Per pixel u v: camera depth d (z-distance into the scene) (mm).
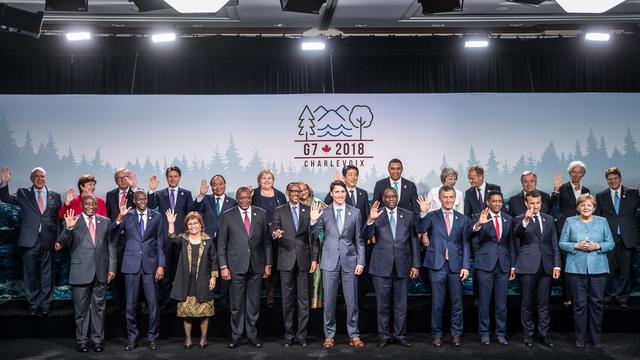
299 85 8188
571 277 6375
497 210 6457
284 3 6441
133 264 6410
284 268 6469
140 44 7992
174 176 7348
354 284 6402
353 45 7973
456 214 6480
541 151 7828
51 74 8086
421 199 6828
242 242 6422
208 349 6363
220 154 7836
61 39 7988
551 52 8125
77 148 7766
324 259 6402
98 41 7996
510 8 7441
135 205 6816
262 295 7551
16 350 6367
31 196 7090
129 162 7797
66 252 7465
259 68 8188
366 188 7820
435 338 6410
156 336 6469
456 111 7867
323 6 7320
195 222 6375
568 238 6422
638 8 7461
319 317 7012
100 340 6355
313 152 7836
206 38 8008
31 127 7746
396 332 6445
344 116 7859
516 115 7863
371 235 6320
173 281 6910
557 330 6961
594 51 8164
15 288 7457
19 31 6965
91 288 6434
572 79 8234
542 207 7316
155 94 7980
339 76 8188
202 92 8148
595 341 6336
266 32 8219
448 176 7113
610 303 7176
